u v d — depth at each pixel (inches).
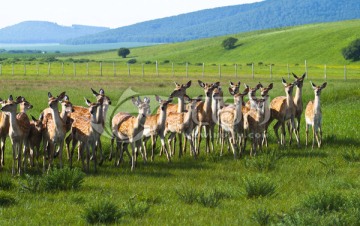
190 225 756.0
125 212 820.6
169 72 6112.2
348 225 728.3
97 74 5378.9
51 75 5044.3
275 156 1235.9
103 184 1026.1
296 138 1530.5
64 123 1165.7
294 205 845.2
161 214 815.7
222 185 1018.1
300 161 1237.1
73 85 3531.0
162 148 1371.8
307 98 2497.5
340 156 1280.8
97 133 1164.5
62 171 987.9
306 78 4687.5
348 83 3777.1
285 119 1439.5
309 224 716.7
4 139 1181.1
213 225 753.0
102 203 792.3
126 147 1251.8
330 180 1045.2
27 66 7864.2
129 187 1007.0
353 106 2261.3
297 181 1053.2
